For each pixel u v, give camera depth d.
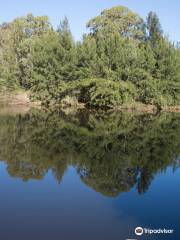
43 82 59.03
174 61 54.69
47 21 77.56
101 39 58.75
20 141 26.92
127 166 20.22
